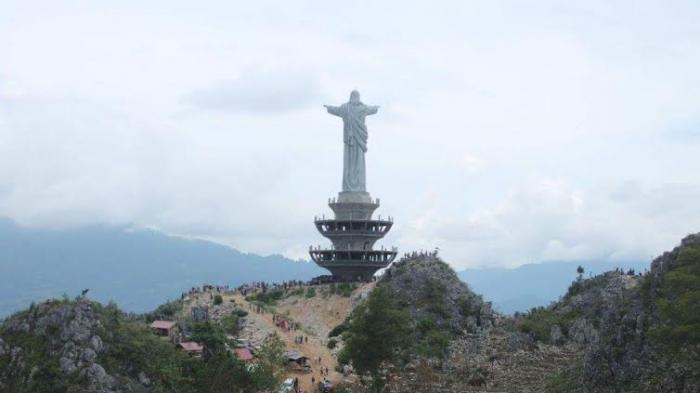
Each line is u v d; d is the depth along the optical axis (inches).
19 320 6850.4
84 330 6678.2
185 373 6865.2
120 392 6373.0
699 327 5339.6
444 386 7190.0
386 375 7495.1
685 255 5910.4
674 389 5255.9
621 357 5797.2
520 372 7362.2
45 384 6264.8
